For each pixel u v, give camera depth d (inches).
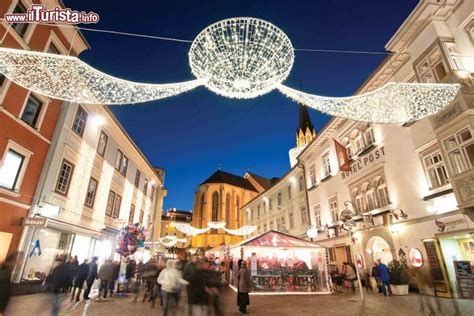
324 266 609.0
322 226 849.5
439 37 416.2
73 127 626.5
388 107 222.2
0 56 149.6
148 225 1098.1
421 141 520.7
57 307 288.8
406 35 479.5
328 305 407.5
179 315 337.7
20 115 478.3
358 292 570.6
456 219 431.5
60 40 577.0
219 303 289.1
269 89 174.2
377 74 595.8
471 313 315.9
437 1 422.3
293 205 1122.0
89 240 679.7
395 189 578.9
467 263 413.4
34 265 486.6
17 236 457.7
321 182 906.7
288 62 158.2
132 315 329.4
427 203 494.0
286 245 602.9
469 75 387.5
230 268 820.0
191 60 157.9
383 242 640.4
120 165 877.8
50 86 167.6
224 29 147.2
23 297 424.2
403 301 418.6
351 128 767.7
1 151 439.8
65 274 304.7
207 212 2329.0
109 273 466.3
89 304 406.0
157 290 408.5
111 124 783.7
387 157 612.4
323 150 920.3
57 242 558.6
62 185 581.3
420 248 494.9
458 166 397.4
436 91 230.8
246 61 156.4
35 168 511.5
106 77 161.8
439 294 442.9
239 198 2471.7
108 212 792.9
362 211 693.9
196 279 265.3
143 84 171.8
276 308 391.5
